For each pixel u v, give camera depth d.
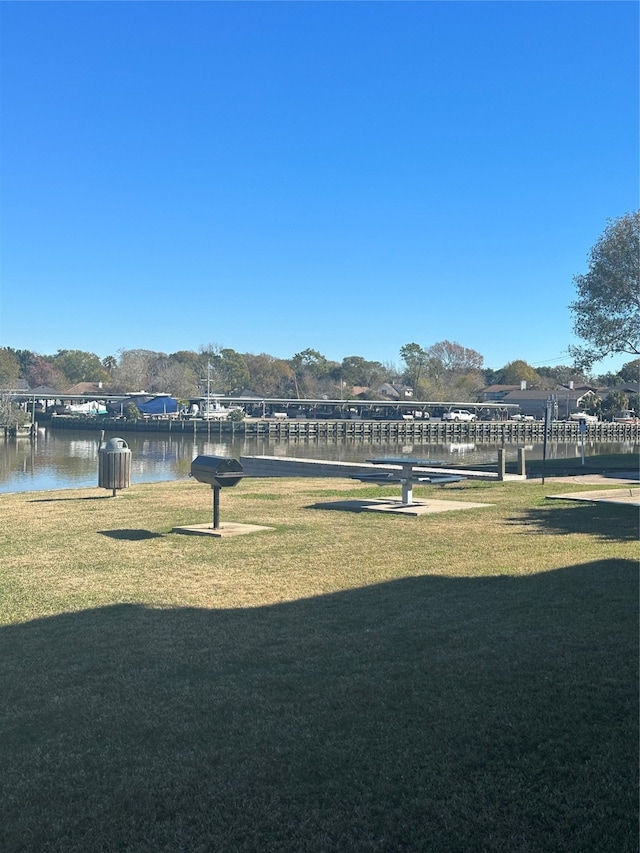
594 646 5.61
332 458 52.81
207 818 3.46
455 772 3.80
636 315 38.06
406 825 3.37
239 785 3.72
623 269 37.78
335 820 3.42
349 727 4.33
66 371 144.75
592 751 3.98
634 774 3.74
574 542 10.02
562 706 4.54
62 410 104.19
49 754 4.08
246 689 4.93
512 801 3.54
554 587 7.45
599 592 7.18
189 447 64.88
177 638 6.07
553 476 22.86
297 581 8.01
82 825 3.43
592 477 22.11
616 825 3.33
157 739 4.23
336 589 7.63
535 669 5.16
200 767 3.91
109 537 10.84
